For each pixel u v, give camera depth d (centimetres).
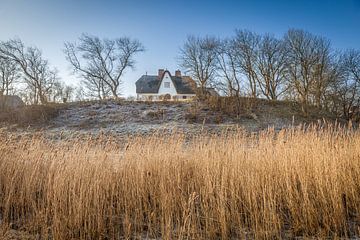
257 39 3612
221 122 1903
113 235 415
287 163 553
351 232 423
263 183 495
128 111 2241
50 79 3812
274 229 415
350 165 589
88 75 4134
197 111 2105
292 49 3228
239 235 420
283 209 491
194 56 4072
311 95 2981
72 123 1958
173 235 399
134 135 1541
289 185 493
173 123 1894
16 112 2028
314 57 3047
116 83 4222
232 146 652
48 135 1433
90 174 505
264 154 586
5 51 3538
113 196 522
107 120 2023
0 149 612
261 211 440
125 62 4241
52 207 446
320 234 414
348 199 517
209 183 477
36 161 572
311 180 525
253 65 3616
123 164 570
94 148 682
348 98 2881
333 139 662
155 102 2508
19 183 529
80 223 422
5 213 461
